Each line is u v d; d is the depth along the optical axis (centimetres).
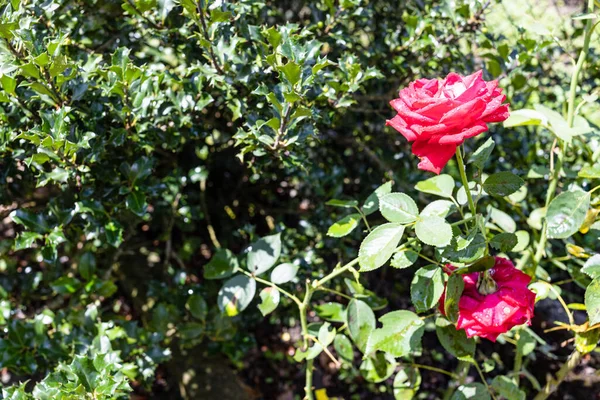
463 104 101
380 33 203
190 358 231
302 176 207
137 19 170
